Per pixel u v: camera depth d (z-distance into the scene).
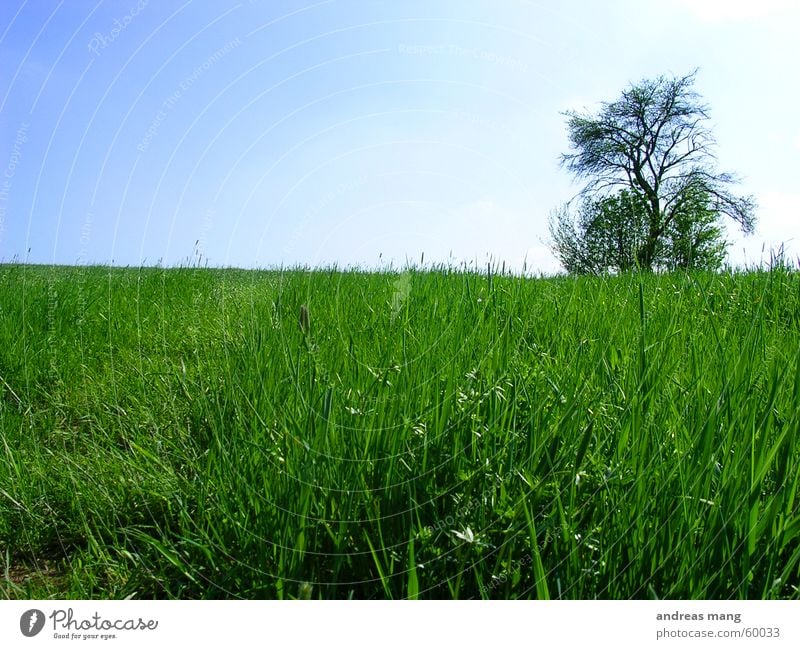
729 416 1.76
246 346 3.02
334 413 2.00
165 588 1.79
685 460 1.66
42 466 2.67
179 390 3.37
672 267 6.04
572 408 1.95
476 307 3.19
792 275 4.72
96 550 2.07
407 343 2.68
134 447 2.64
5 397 3.76
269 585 1.69
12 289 5.79
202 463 2.46
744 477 1.57
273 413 2.24
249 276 6.29
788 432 1.62
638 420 1.85
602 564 1.57
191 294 6.31
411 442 2.04
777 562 1.56
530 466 1.83
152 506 2.40
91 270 8.54
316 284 4.71
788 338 2.71
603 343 2.66
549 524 1.63
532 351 2.75
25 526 2.34
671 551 1.51
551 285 4.78
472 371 2.32
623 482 1.72
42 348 4.37
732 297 4.39
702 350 2.48
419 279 4.61
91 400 3.56
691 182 21.12
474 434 1.99
